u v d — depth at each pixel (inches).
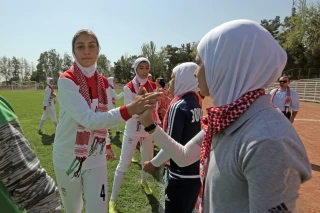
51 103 362.0
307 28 1656.0
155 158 98.7
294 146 39.8
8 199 43.6
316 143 315.6
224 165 45.3
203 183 53.1
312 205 153.1
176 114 95.2
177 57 2881.4
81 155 94.1
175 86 104.5
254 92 45.6
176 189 95.1
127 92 175.3
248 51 46.9
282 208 37.4
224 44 48.6
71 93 90.5
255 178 39.1
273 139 38.9
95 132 96.1
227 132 46.0
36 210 43.6
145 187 171.0
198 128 99.0
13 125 44.2
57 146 99.0
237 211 43.7
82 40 94.7
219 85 50.4
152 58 2591.0
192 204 95.9
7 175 41.6
